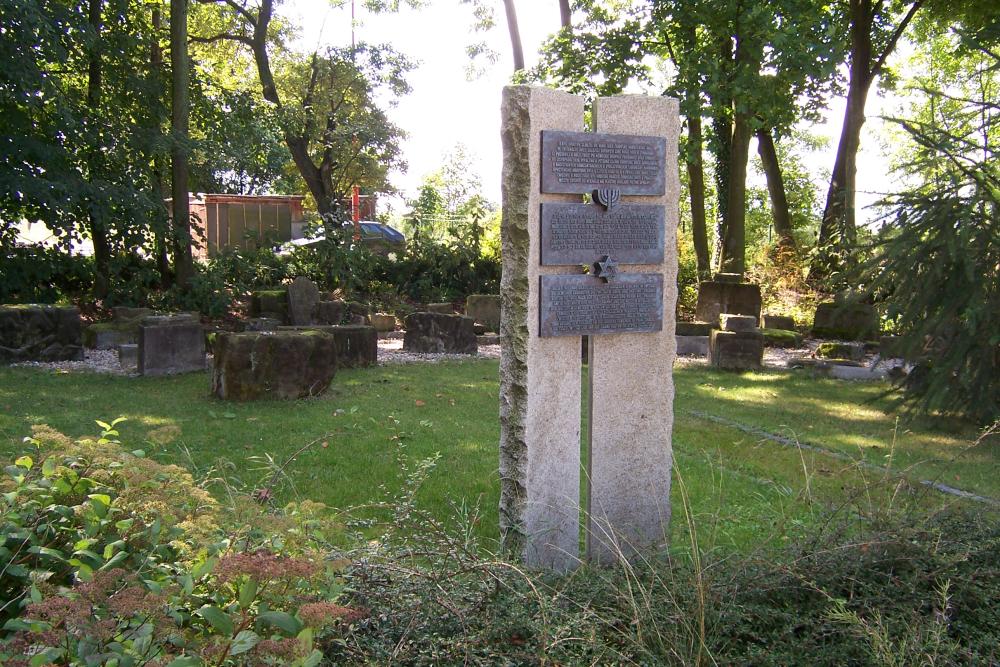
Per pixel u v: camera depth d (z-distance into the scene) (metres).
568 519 5.10
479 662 3.23
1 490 3.28
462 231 26.70
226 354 9.96
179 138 17.38
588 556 5.15
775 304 21.53
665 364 5.33
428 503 6.21
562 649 3.40
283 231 26.70
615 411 5.20
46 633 2.48
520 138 4.77
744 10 16.83
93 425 8.37
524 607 3.68
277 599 2.94
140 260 18.89
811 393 11.77
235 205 26.25
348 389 11.11
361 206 33.62
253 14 25.55
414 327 15.33
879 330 17.30
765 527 5.46
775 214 23.47
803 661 3.53
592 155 4.92
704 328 16.14
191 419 8.90
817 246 21.48
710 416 9.89
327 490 6.42
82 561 3.15
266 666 2.70
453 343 15.36
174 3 17.77
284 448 7.69
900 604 3.82
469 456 7.61
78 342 13.66
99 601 2.68
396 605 3.54
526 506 4.93
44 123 15.92
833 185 21.50
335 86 28.95
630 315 5.12
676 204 5.27
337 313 17.27
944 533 4.38
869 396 11.53
